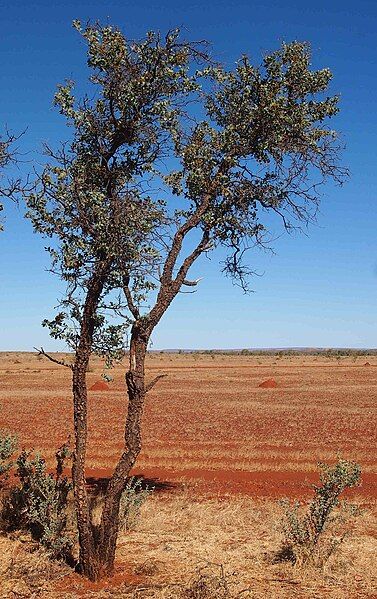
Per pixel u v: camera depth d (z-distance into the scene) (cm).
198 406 4053
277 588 835
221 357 17200
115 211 852
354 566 942
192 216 940
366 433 2714
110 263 869
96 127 910
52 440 2447
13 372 8681
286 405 4103
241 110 1011
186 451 2142
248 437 2578
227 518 1225
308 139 1002
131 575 870
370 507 1405
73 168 884
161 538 1072
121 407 4088
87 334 860
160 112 902
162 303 891
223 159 991
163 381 6594
